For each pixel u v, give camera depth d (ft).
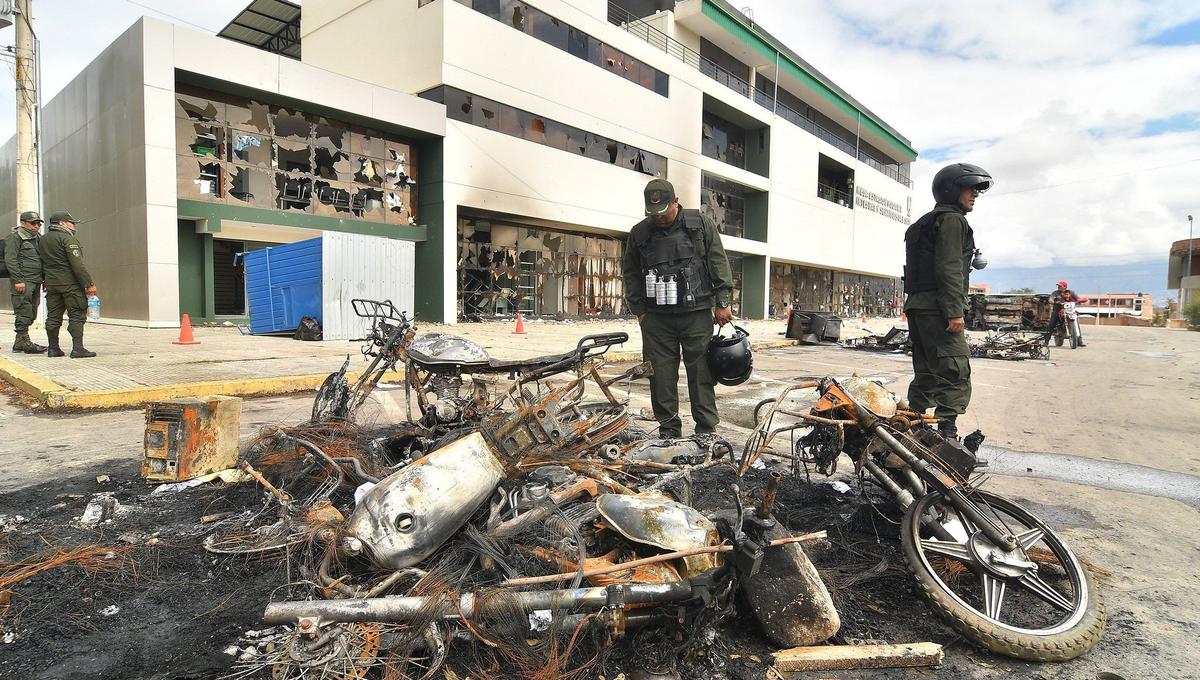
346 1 67.56
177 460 11.25
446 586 6.80
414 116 57.57
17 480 11.72
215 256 55.88
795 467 11.63
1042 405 23.54
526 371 11.43
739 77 107.34
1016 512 8.39
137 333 41.63
